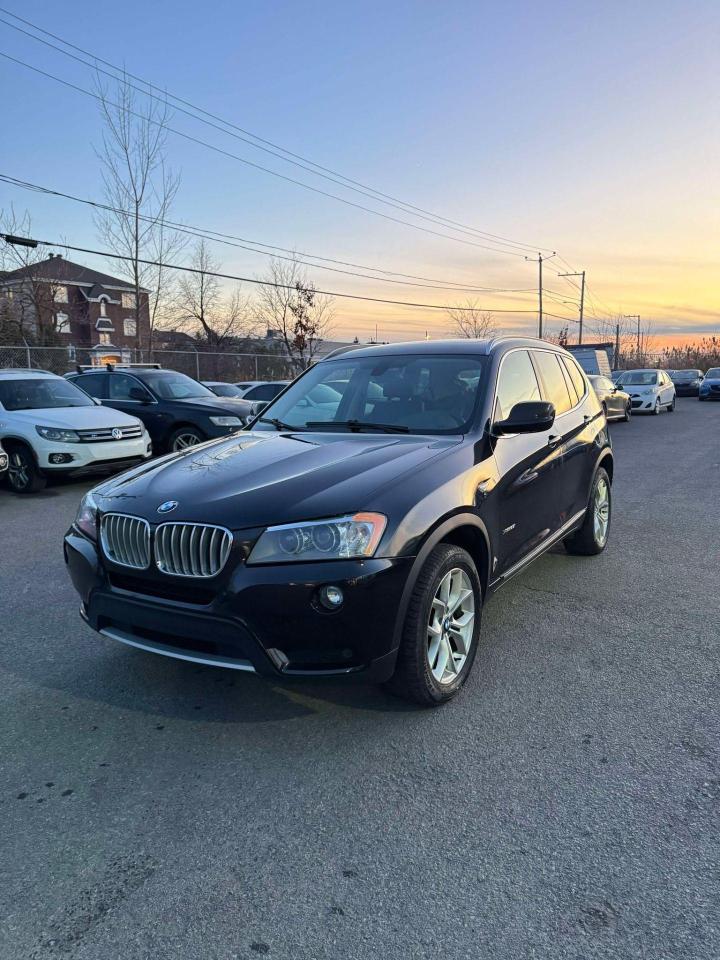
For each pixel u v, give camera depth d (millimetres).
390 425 4059
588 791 2670
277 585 2791
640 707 3318
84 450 9234
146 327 34375
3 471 8492
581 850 2348
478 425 3881
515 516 3996
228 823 2531
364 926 2049
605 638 4156
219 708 3373
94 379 12125
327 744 3041
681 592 4973
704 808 2553
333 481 3135
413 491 3127
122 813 2598
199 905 2146
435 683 3236
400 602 2951
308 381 4855
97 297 48906
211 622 2879
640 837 2402
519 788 2699
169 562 3012
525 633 4242
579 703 3363
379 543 2891
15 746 3064
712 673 3670
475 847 2379
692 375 36094
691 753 2920
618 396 20266
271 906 2137
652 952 1928
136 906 2143
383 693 3480
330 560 2822
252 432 4363
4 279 29781
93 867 2314
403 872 2268
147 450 10047
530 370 4777
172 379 12195
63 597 5051
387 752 2969
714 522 7164
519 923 2045
